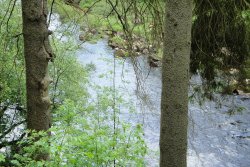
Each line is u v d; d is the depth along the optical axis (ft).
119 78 56.29
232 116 51.39
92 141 14.92
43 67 19.97
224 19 25.29
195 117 50.83
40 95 20.12
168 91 16.93
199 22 26.48
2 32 35.88
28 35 19.52
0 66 36.32
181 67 16.67
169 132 17.24
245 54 27.73
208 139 47.42
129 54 20.95
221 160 44.21
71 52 41.39
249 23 26.73
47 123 20.54
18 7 39.50
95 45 81.05
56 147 14.02
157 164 30.83
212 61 27.71
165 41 16.72
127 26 20.72
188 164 42.39
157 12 20.31
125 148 17.04
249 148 46.60
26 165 15.17
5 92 36.65
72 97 40.52
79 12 24.77
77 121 17.43
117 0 21.02
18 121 40.22
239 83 28.96
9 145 35.17
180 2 16.17
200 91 28.94
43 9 19.34
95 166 15.20
